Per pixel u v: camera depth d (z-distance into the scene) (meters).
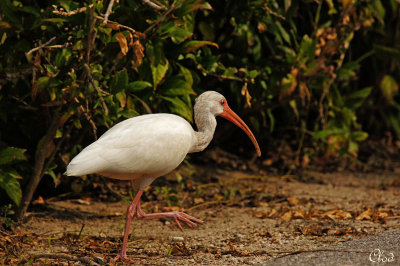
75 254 8.46
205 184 14.01
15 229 9.88
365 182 14.70
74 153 11.60
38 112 11.50
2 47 10.07
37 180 10.21
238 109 15.27
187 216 8.97
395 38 17.39
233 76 11.88
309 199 12.52
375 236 8.77
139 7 10.19
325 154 15.77
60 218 10.88
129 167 8.30
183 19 10.02
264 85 14.07
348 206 11.73
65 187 12.51
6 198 10.86
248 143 17.17
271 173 15.41
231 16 13.35
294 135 17.78
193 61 12.62
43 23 9.73
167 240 9.41
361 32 16.59
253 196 12.88
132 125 8.52
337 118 15.41
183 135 8.78
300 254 7.89
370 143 18.34
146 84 9.82
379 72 18.44
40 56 9.92
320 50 13.62
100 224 10.62
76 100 9.05
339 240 8.82
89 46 8.93
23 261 7.91
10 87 11.09
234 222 10.66
